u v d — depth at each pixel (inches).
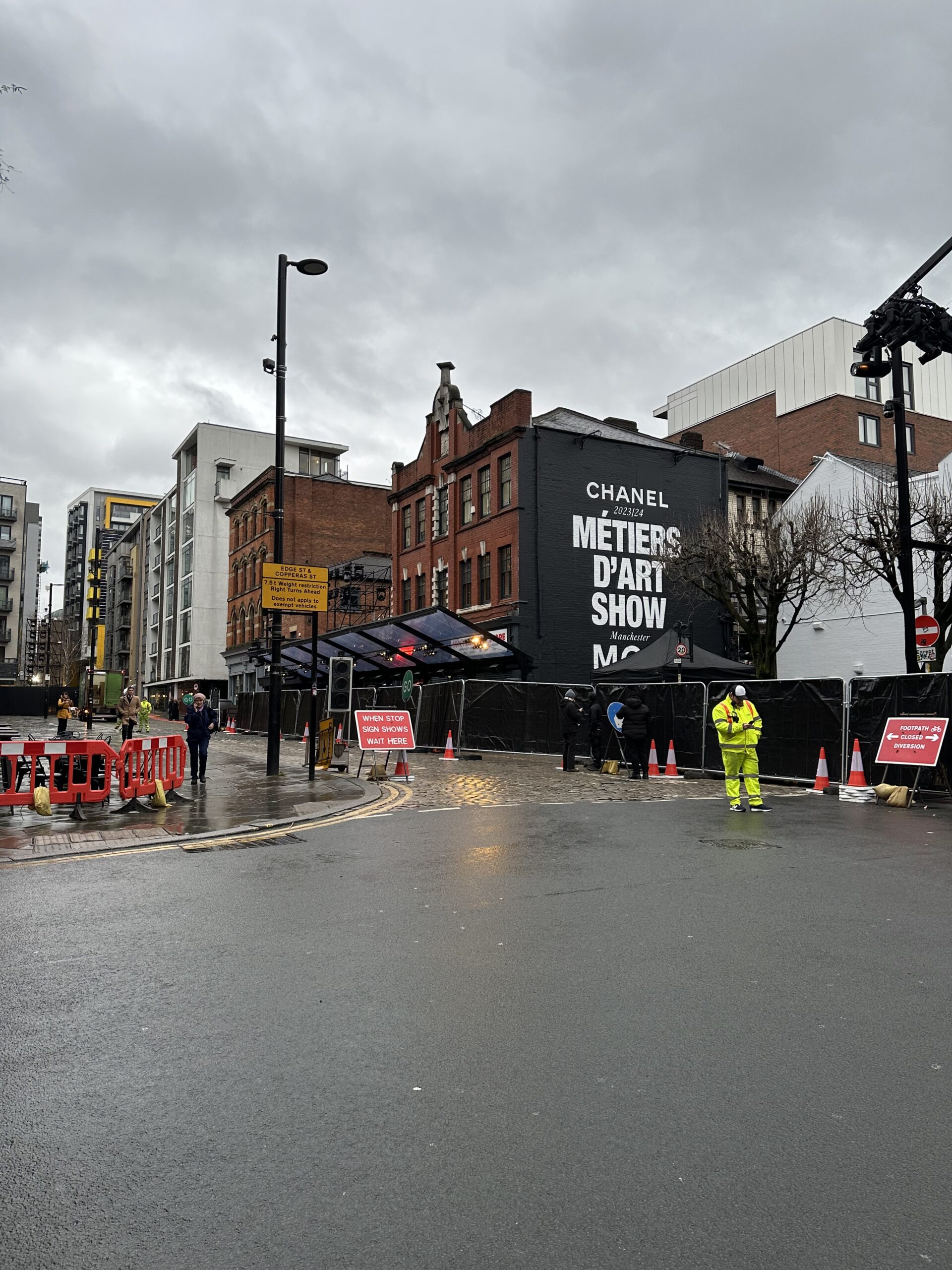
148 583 3513.8
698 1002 175.3
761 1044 154.6
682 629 946.7
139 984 188.9
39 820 422.6
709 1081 140.3
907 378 1729.8
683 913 245.6
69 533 6712.6
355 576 1895.9
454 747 942.4
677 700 723.4
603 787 600.7
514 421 1213.7
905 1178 112.4
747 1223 102.9
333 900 262.7
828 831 395.5
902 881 288.2
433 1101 134.1
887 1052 151.2
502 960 203.2
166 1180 112.8
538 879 292.4
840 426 1606.8
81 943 220.4
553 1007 173.2
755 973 193.0
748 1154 118.0
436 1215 104.7
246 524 2362.2
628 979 189.5
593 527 1235.2
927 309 560.1
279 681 653.9
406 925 233.9
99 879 297.0
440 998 178.4
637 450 1283.2
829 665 1122.0
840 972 193.8
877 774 561.6
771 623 949.2
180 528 2942.9
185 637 2832.2
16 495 3644.2
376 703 1167.0
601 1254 97.5
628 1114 129.3
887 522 840.3
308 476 2223.2
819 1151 118.8
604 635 1224.2
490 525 1254.9
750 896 265.3
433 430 1427.2
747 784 471.8
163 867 317.7
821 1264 95.7
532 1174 113.4
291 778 635.5
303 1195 109.0
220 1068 146.2
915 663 577.0
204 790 556.4
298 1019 167.8
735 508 1380.4
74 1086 140.1
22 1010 173.8
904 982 187.6
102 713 2190.0
